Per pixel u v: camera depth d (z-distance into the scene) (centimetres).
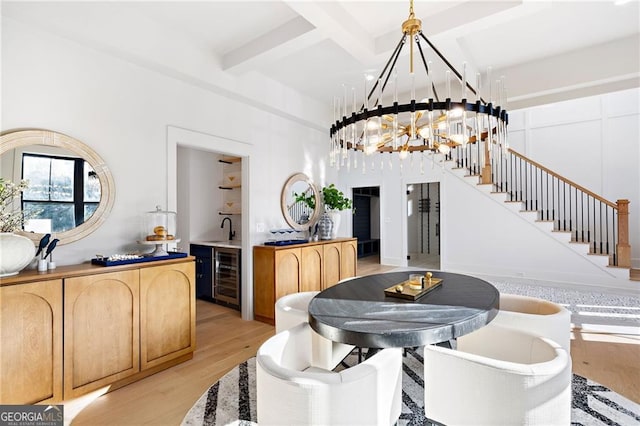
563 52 350
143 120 296
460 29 266
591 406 203
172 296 267
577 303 424
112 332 229
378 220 973
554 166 650
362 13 273
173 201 318
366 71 385
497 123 214
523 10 241
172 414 204
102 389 225
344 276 477
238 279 423
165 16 281
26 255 199
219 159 538
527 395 136
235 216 539
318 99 484
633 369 252
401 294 203
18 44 227
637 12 278
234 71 347
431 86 237
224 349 305
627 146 584
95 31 252
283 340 176
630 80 353
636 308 402
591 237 607
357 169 785
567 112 639
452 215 654
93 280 220
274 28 299
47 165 238
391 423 155
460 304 188
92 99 263
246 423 194
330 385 132
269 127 432
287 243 411
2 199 206
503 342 188
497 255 601
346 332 152
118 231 277
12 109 224
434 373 160
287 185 454
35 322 194
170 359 264
